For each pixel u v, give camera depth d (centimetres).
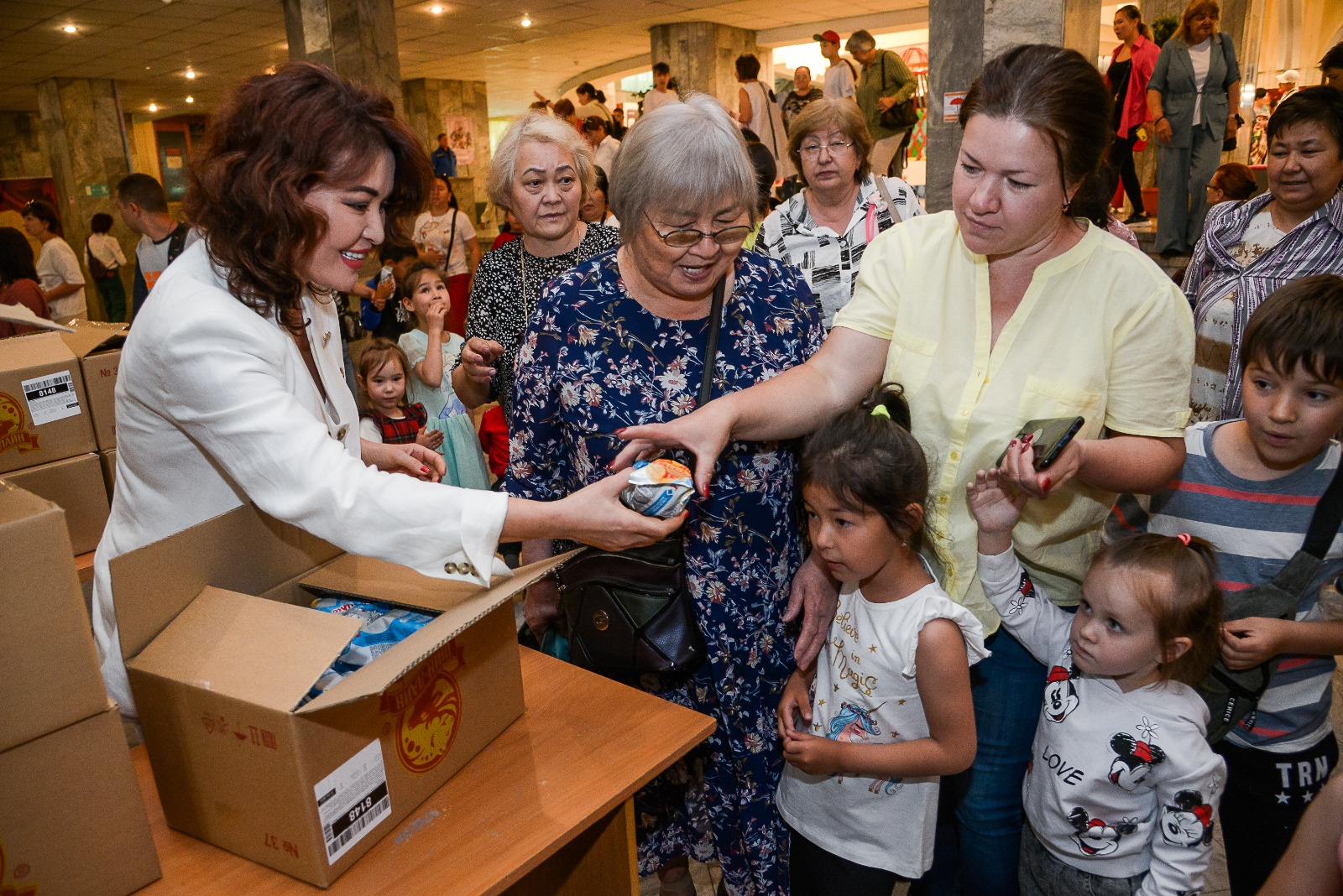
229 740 98
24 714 89
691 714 131
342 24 816
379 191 114
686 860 180
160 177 1980
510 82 1770
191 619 106
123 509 124
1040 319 130
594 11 1102
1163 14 888
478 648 120
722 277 140
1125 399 129
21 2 843
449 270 689
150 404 109
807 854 159
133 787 98
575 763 120
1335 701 256
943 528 141
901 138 791
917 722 142
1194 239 608
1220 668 143
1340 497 142
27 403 213
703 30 1243
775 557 153
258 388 104
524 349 150
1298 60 1399
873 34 1238
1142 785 132
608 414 145
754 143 327
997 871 158
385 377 334
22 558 88
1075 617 138
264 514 117
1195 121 586
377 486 106
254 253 108
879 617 142
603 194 373
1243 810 157
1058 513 139
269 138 107
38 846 92
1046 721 142
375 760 104
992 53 427
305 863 99
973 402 133
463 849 105
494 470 349
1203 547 134
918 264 140
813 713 157
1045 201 115
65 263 683
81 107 1307
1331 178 230
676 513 117
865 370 148
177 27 995
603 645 143
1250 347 141
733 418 132
